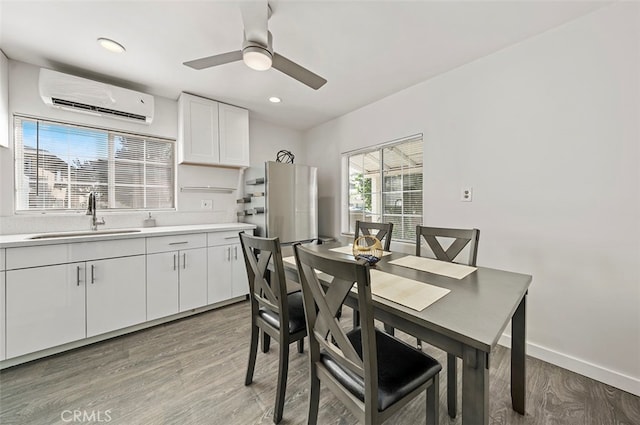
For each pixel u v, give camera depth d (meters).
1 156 2.11
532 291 1.90
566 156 1.75
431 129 2.52
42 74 2.10
